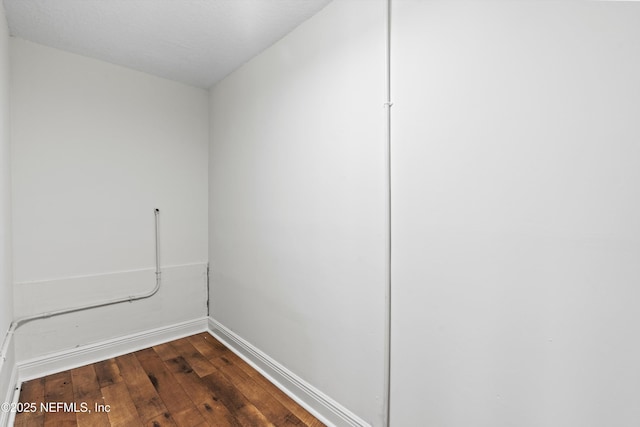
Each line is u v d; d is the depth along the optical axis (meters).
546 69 0.94
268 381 2.05
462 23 1.12
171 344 2.59
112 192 2.38
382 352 1.40
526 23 0.98
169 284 2.68
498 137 1.04
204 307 2.90
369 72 1.43
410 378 1.30
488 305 1.07
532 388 0.98
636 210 0.80
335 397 1.63
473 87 1.09
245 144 2.37
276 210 2.04
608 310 0.85
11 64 1.97
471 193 1.11
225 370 2.17
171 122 2.70
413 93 1.27
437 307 1.21
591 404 0.88
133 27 1.88
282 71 1.98
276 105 2.03
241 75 2.40
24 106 2.02
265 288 2.15
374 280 1.43
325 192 1.67
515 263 1.01
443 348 1.20
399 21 1.32
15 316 1.97
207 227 2.94
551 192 0.94
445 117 1.17
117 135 2.41
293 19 1.79
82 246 2.26
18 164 2.00
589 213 0.87
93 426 1.58
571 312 0.91
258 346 2.23
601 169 0.85
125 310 2.45
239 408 1.76
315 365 1.75
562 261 0.92
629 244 0.82
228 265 2.60
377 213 1.41
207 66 2.42
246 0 1.62
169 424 1.61
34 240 2.06
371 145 1.42
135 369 2.16
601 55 0.85
